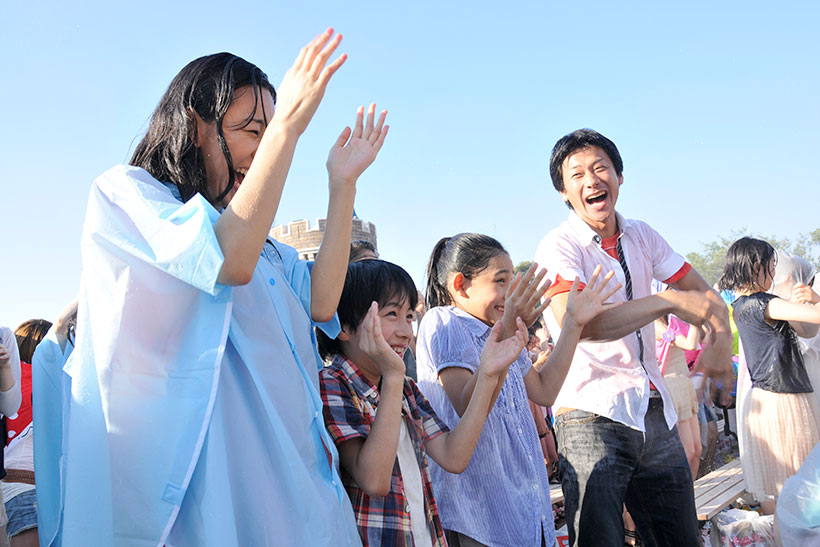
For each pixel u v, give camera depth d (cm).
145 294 144
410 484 201
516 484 241
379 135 190
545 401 263
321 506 147
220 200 164
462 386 245
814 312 411
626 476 279
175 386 143
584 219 309
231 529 138
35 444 176
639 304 257
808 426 425
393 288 212
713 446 589
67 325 189
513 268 269
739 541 389
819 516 285
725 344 248
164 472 138
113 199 149
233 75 167
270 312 161
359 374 207
